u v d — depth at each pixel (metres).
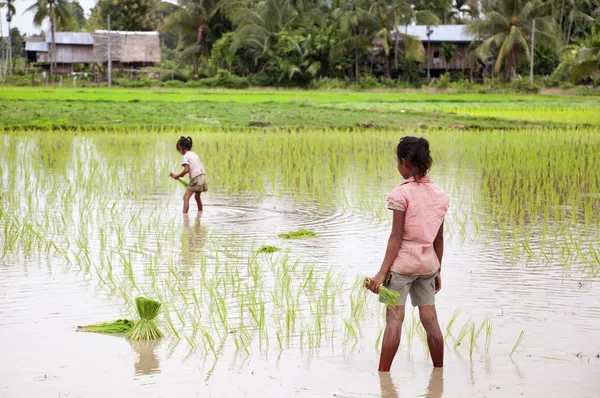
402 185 4.95
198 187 10.98
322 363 5.13
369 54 62.56
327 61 60.38
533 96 49.56
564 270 7.74
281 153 18.50
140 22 75.62
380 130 25.02
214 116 27.00
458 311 6.30
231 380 4.81
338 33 60.38
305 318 6.05
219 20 66.19
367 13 59.50
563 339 5.64
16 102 28.56
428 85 59.97
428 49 62.72
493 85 56.84
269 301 6.48
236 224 10.19
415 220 4.88
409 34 63.19
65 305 6.35
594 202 12.16
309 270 7.60
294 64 59.06
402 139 5.01
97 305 6.36
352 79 61.03
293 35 60.41
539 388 4.73
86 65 69.06
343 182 14.21
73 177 14.18
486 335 5.62
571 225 10.25
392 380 4.85
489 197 12.49
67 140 20.70
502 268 7.80
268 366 5.06
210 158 17.06
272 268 7.64
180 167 15.67
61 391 4.61
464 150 18.98
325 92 52.38
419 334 5.76
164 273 7.41
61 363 5.07
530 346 5.48
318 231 9.73
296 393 4.62
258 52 60.75
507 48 55.16
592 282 7.28
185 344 5.46
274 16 62.03
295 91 53.66
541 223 10.38
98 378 4.81
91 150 17.47
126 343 5.47
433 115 29.44
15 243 8.70
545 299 6.68
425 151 4.92
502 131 24.31
